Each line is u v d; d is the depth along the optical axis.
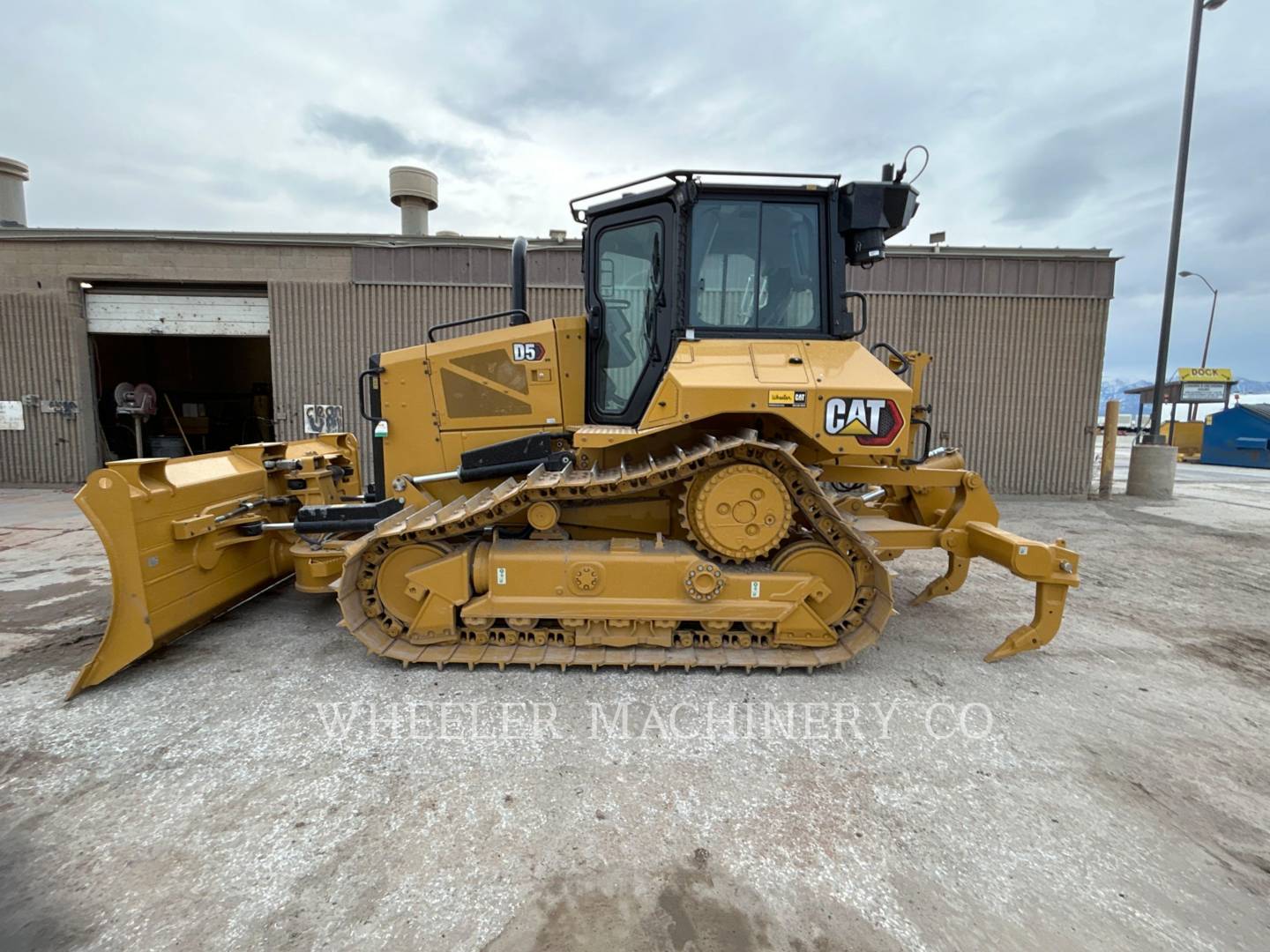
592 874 2.01
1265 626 4.48
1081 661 3.82
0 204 10.11
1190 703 3.30
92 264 9.52
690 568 3.37
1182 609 4.84
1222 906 1.93
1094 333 9.82
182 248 9.52
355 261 9.55
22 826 2.21
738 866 2.06
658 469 3.29
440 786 2.46
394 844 2.14
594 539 3.78
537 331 3.98
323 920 1.82
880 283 9.65
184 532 3.49
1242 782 2.60
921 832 2.25
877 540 3.90
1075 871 2.07
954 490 4.35
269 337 9.85
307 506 4.10
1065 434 10.04
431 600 3.47
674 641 3.59
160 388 12.85
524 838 2.17
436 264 9.56
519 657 3.45
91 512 3.19
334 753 2.68
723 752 2.73
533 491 3.41
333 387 9.72
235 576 4.08
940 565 6.29
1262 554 6.59
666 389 3.33
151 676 3.40
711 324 3.57
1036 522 8.35
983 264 9.66
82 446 9.96
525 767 2.60
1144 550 6.77
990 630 4.32
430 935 1.77
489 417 4.05
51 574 5.32
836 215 3.55
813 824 2.28
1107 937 1.81
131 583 3.26
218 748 2.71
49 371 9.77
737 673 3.50
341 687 3.29
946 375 9.84
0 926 1.79
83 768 2.56
